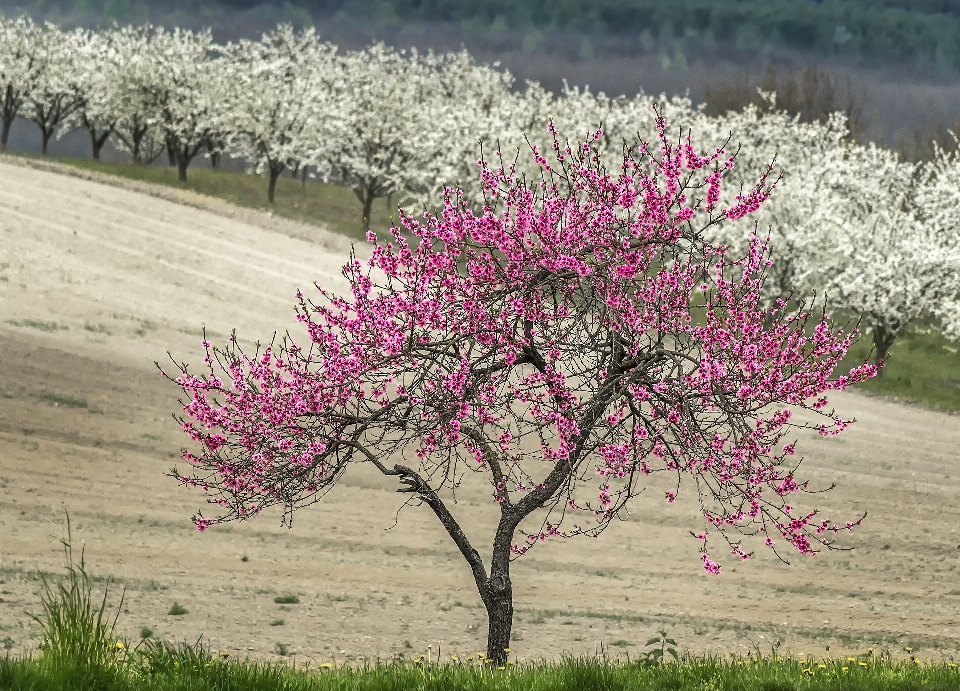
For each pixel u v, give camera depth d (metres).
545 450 30.53
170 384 83.94
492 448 31.67
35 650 29.97
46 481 59.59
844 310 136.38
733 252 131.88
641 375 29.36
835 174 164.25
